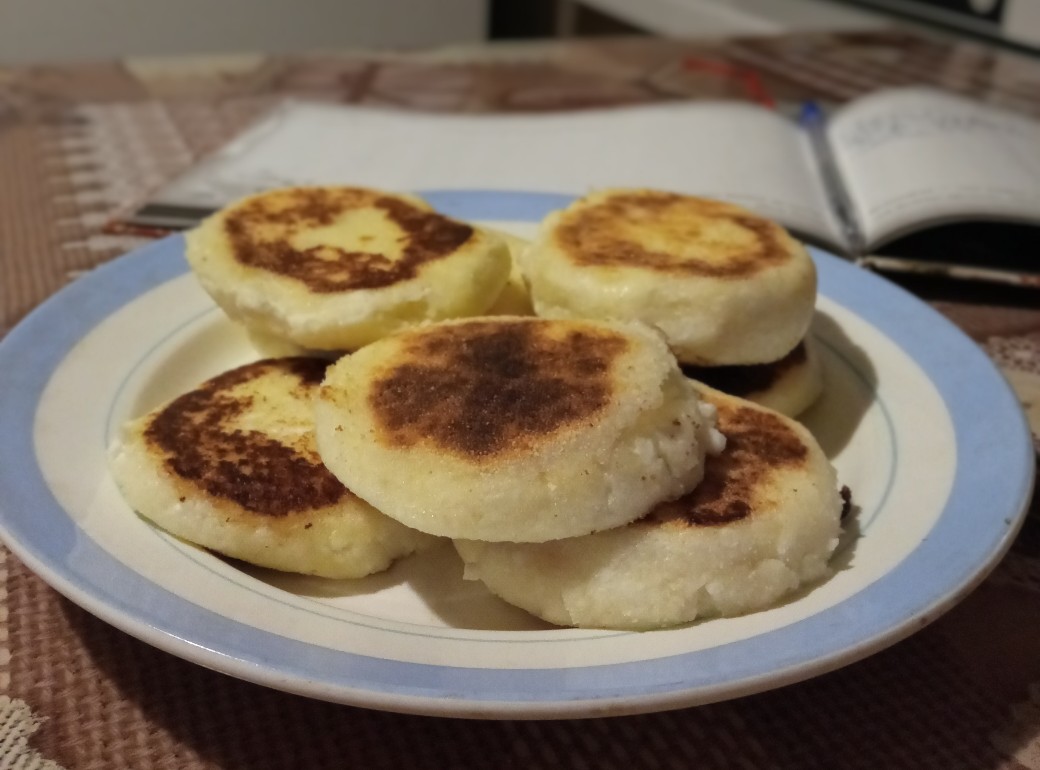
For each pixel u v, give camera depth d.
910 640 0.14
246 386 0.18
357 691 0.11
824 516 0.15
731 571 0.14
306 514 0.15
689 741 0.12
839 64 0.51
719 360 0.18
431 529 0.13
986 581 0.15
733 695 0.11
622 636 0.12
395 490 0.14
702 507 0.14
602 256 0.19
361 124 0.37
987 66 0.52
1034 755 0.12
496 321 0.17
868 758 0.12
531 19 0.80
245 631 0.12
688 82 0.47
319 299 0.18
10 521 0.13
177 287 0.21
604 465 0.14
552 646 0.12
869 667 0.14
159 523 0.15
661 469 0.14
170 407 0.17
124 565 0.13
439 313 0.18
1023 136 0.34
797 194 0.29
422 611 0.15
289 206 0.21
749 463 0.15
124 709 0.12
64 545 0.13
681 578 0.13
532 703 0.10
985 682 0.13
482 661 0.12
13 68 0.45
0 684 0.13
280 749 0.12
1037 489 0.18
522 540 0.13
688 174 0.31
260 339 0.20
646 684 0.11
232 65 0.47
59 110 0.39
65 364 0.18
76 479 0.15
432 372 0.15
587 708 0.11
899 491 0.16
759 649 0.12
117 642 0.14
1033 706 0.13
